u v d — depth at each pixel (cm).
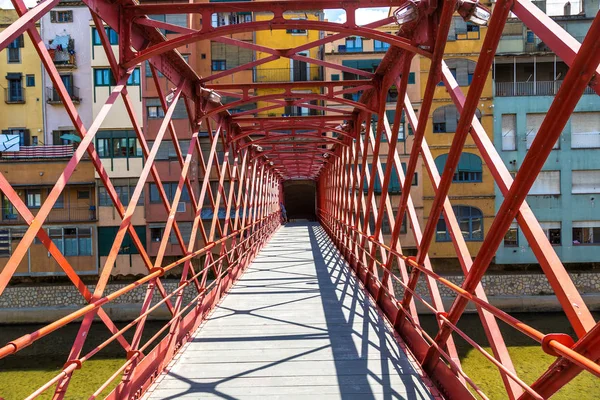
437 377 421
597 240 2136
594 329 184
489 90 2192
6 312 1881
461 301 339
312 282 927
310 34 2439
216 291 768
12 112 2362
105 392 1138
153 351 450
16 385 1237
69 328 1759
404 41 463
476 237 2189
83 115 2320
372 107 784
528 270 2098
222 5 459
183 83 632
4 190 248
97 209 2155
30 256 2111
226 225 915
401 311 569
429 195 2259
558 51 221
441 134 2283
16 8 282
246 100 749
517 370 1237
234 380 444
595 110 2127
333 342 552
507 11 270
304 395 406
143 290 1995
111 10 431
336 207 1508
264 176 1803
